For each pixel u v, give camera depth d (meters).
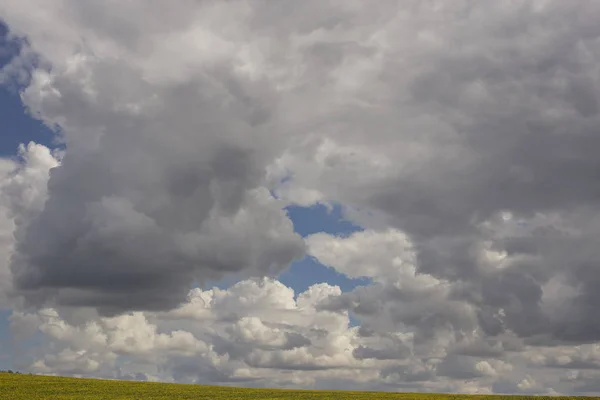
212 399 88.75
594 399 101.44
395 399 96.56
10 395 79.94
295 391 108.00
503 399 100.19
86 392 88.31
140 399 83.50
